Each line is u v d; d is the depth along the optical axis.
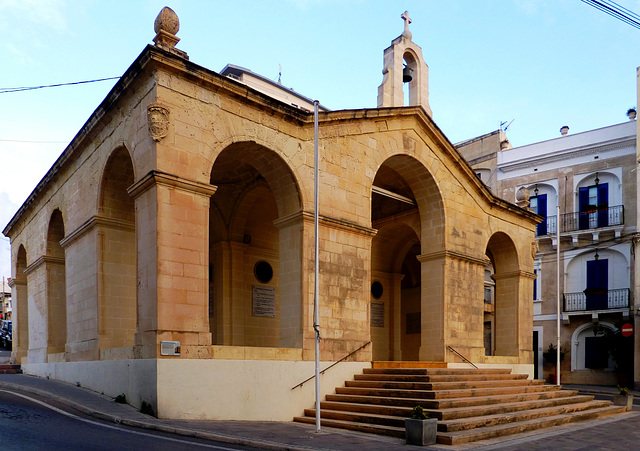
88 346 15.16
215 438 10.09
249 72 27.33
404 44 20.14
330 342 14.89
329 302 15.08
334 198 15.75
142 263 12.41
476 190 21.17
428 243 19.70
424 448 10.30
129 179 15.38
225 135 13.43
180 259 12.21
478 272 20.69
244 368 12.79
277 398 13.33
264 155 14.68
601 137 31.75
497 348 23.91
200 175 12.78
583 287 31.36
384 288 25.52
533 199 34.09
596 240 30.91
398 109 17.75
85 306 15.70
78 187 16.84
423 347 19.17
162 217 12.06
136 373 12.12
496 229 22.34
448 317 18.86
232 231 19.33
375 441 10.90
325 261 15.16
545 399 16.09
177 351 11.77
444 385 14.11
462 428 11.62
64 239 17.22
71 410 11.99
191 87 12.91
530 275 24.14
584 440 11.80
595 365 30.14
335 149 16.05
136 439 9.37
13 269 24.95
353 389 14.45
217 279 19.36
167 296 11.87
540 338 32.34
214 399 12.16
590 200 31.95
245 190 18.55
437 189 19.33
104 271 15.00
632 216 30.12
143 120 12.76
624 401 17.84
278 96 28.38
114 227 15.32
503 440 11.40
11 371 21.72
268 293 20.25
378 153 17.36
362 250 16.28
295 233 14.92
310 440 10.64
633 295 28.80
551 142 33.66
